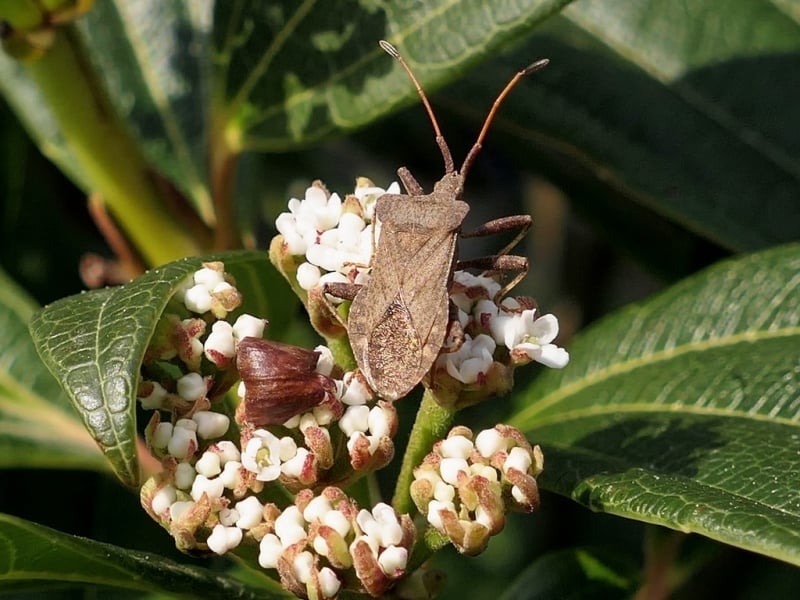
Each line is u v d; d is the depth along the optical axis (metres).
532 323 0.09
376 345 0.09
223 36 0.11
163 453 0.08
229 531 0.08
